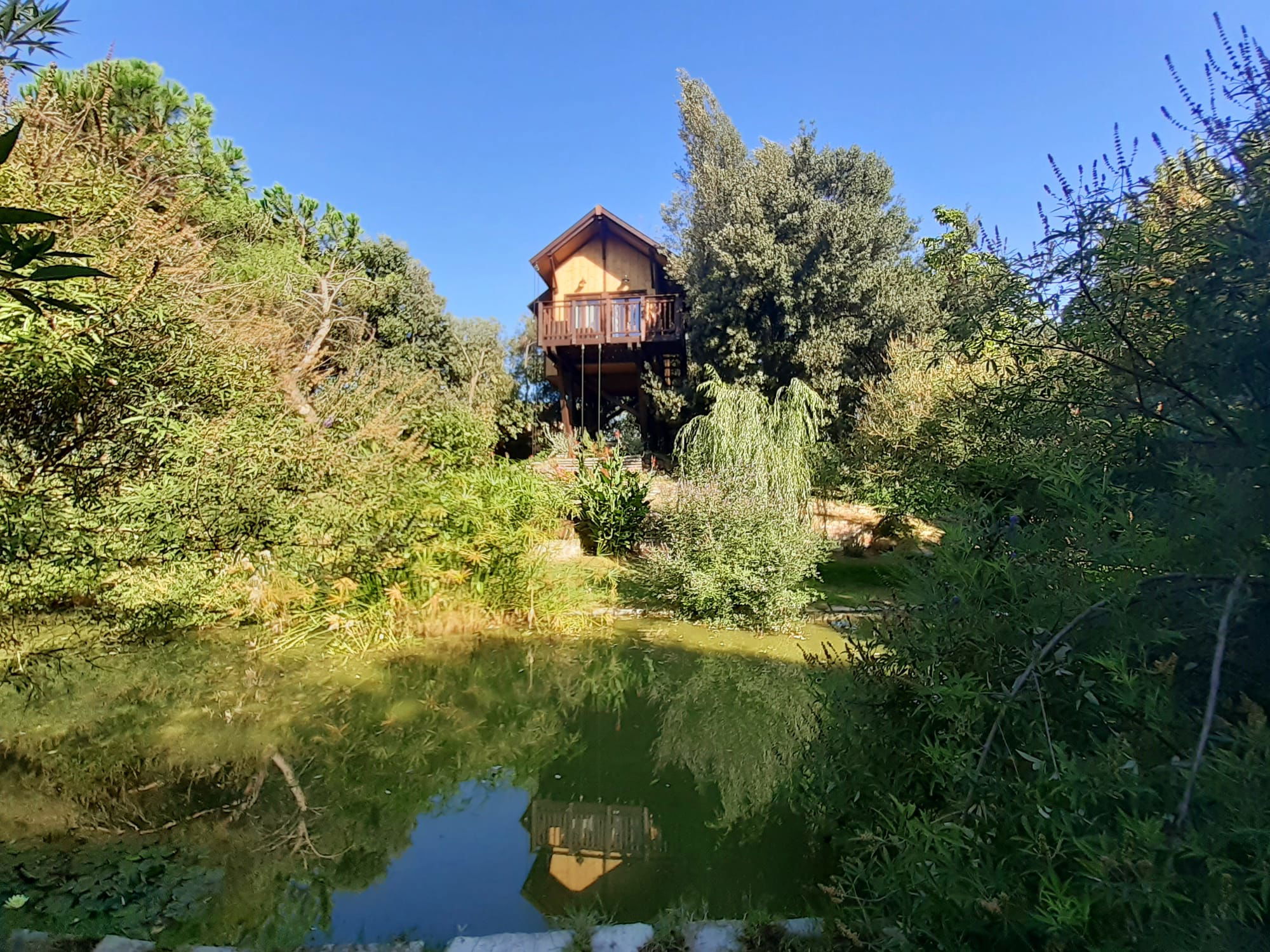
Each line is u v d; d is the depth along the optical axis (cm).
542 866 322
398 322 1791
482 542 718
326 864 317
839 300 1252
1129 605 171
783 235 1273
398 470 653
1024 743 180
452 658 657
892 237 1291
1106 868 141
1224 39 180
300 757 437
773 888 295
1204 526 156
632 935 227
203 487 448
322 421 597
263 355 536
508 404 2019
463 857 332
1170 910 131
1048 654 181
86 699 507
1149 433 197
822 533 1030
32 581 403
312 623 651
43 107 371
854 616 782
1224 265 167
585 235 1678
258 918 270
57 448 343
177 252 412
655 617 809
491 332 2242
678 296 1564
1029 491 233
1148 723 158
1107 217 201
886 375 1189
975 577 200
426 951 228
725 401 1009
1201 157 186
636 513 1037
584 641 718
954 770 181
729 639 729
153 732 456
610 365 1778
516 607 743
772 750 470
